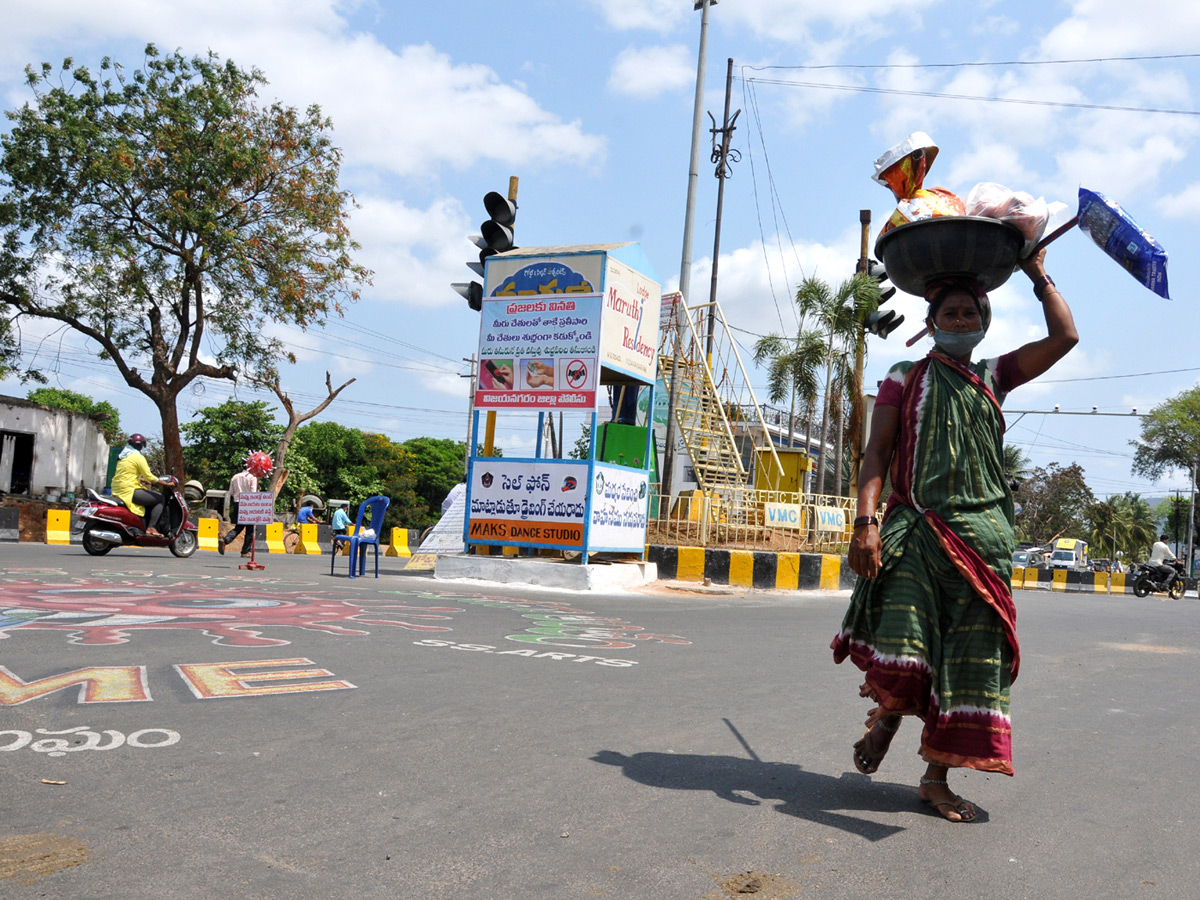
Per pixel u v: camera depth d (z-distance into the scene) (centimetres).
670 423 1888
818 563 1508
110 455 3161
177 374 2523
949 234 310
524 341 1306
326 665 534
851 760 384
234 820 271
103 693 429
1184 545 8156
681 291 1991
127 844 248
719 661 650
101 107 2334
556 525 1289
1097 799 345
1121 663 788
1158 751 438
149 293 2411
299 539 2302
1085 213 316
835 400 2766
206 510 2483
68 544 2069
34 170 2275
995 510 311
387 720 406
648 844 267
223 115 2389
